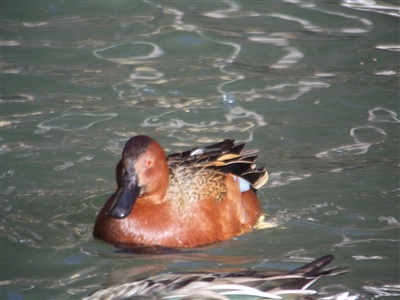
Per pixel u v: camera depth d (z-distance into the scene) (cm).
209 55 1633
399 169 1173
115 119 1362
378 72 1541
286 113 1388
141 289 787
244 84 1500
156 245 984
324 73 1546
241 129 1327
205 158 1074
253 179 1109
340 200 1093
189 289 782
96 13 1847
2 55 1616
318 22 1780
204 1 1922
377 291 846
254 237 1019
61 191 1128
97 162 1213
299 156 1234
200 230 995
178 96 1458
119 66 1586
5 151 1231
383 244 965
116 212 932
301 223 1037
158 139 1280
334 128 1329
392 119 1355
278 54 1633
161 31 1741
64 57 1622
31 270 911
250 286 791
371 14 1819
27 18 1809
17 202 1088
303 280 791
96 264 931
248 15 1831
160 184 984
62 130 1317
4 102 1413
